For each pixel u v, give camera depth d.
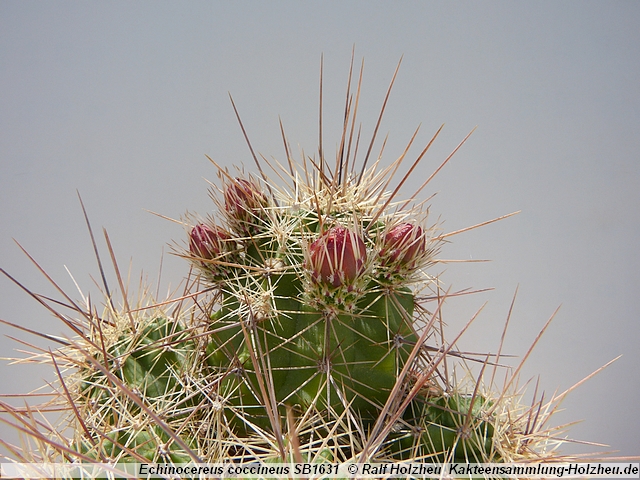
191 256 0.38
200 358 0.38
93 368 0.37
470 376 0.39
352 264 0.36
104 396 0.37
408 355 0.37
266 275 0.37
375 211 0.39
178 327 0.39
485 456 0.36
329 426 0.37
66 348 0.39
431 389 0.37
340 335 0.37
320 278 0.36
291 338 0.36
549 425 0.55
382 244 0.37
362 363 0.37
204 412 0.37
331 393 0.37
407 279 0.37
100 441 0.35
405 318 0.37
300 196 0.39
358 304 0.37
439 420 0.37
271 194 0.39
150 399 0.37
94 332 0.38
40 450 0.35
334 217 0.38
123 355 0.38
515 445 0.37
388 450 0.36
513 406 0.38
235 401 0.37
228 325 0.38
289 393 0.37
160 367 0.38
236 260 0.39
